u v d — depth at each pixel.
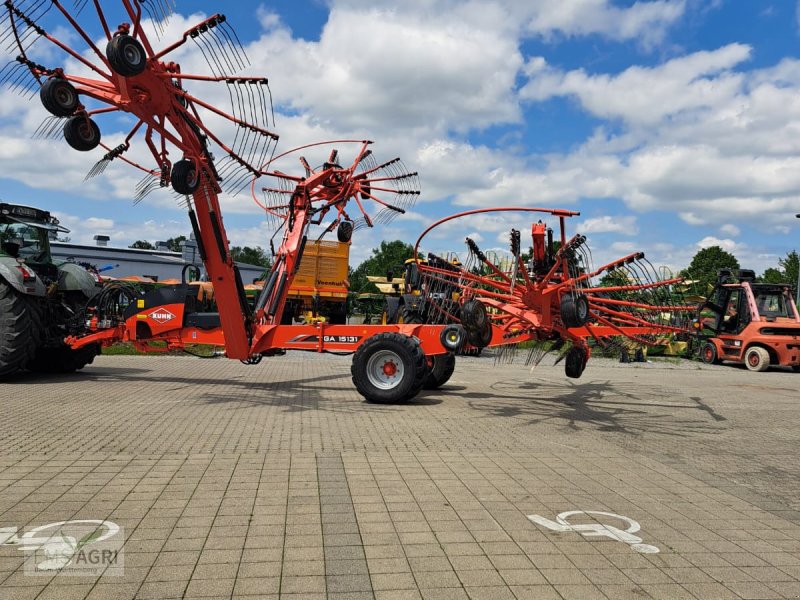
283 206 10.47
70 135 7.00
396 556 3.47
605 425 7.62
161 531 3.72
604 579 3.27
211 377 10.87
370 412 7.83
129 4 6.30
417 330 8.86
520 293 7.47
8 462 5.08
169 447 5.69
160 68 6.86
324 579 3.16
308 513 4.09
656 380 13.27
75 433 6.16
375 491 4.60
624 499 4.64
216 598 2.94
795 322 17.66
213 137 7.39
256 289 21.47
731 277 19.81
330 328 9.06
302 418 7.28
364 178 10.45
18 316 9.25
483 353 18.78
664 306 8.33
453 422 7.35
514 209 6.71
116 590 2.99
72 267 11.16
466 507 4.32
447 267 9.07
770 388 12.69
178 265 43.47
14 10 6.10
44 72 6.73
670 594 3.12
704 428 7.71
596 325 9.45
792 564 3.55
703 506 4.56
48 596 2.92
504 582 3.19
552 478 5.12
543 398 9.70
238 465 5.16
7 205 10.67
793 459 6.18
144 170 7.98
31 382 9.78
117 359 13.80
